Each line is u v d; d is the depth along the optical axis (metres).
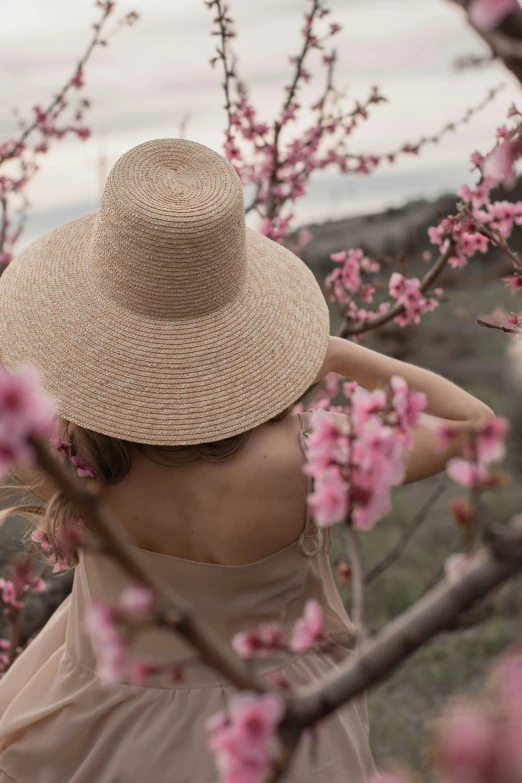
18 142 3.63
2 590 2.77
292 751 0.72
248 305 1.60
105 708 1.59
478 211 2.21
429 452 1.48
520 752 0.53
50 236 1.81
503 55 0.56
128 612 0.71
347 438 0.89
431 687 4.38
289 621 1.60
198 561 1.54
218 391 1.50
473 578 0.68
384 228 7.89
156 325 1.53
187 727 1.55
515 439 2.00
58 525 1.53
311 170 3.35
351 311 2.90
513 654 0.57
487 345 10.04
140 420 1.47
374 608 5.18
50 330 1.58
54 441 1.52
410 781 0.67
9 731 1.69
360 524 0.85
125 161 1.60
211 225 1.51
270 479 1.48
